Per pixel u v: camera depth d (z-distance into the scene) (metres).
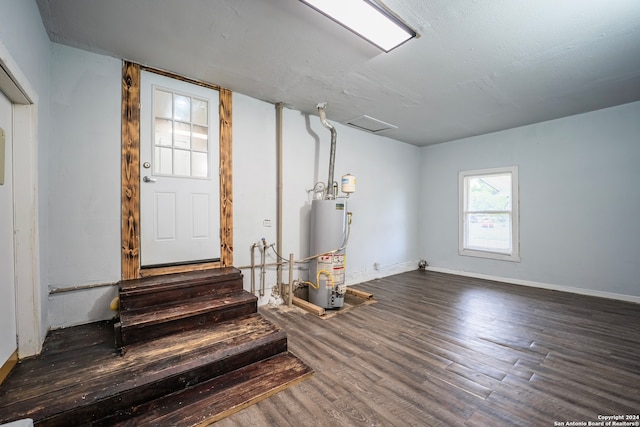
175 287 2.39
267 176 3.41
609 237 3.62
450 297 3.70
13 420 1.27
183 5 1.79
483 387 1.80
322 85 2.94
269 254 3.42
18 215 1.78
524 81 2.83
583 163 3.79
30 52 1.71
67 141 2.24
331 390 1.77
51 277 2.17
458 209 5.07
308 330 2.67
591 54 2.34
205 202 2.93
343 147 4.26
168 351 1.87
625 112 3.48
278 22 1.96
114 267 2.43
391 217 5.05
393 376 1.92
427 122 4.12
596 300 3.54
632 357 2.15
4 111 1.66
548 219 4.09
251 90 3.08
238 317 2.45
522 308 3.27
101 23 1.97
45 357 1.80
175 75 2.72
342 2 1.71
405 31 1.97
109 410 1.47
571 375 1.93
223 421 1.50
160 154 2.67
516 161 4.37
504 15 1.87
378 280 4.65
